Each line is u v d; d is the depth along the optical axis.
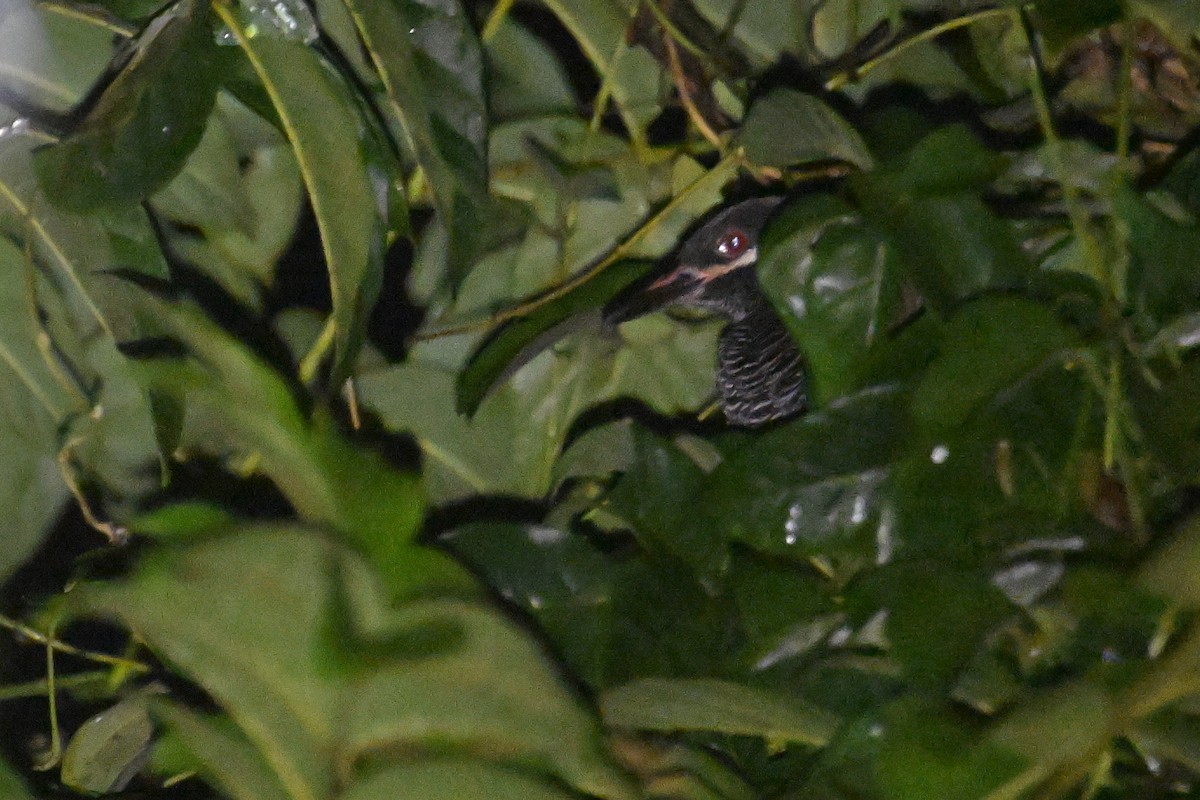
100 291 4.14
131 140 3.65
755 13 5.03
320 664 2.45
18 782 2.94
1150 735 2.86
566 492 4.75
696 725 3.19
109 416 4.37
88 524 4.91
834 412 3.37
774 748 3.46
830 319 3.57
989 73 4.93
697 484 3.67
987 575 3.28
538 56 4.83
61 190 3.65
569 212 4.86
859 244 3.57
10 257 4.25
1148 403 3.42
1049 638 3.16
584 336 4.89
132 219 4.07
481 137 3.84
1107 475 3.45
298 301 5.22
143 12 4.28
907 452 3.27
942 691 2.96
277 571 2.47
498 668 2.57
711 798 3.11
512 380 4.73
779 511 3.32
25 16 4.25
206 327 2.84
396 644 2.53
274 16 3.58
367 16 3.53
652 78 4.96
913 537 3.26
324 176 3.52
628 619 3.57
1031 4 4.04
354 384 4.42
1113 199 3.56
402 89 3.56
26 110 4.29
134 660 4.05
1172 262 3.51
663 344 5.49
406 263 5.52
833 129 4.10
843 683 3.28
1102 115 4.98
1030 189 4.41
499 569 3.74
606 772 2.59
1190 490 3.45
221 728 2.68
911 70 4.93
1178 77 4.93
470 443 4.67
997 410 3.26
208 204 4.57
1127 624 3.09
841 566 3.57
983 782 2.71
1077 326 3.54
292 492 2.81
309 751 2.44
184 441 4.48
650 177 5.12
